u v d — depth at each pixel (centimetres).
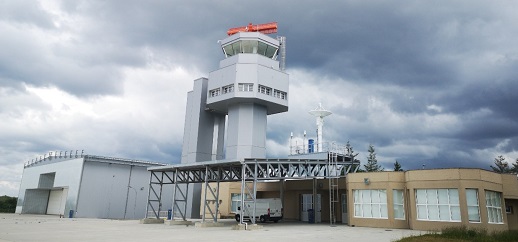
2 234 2322
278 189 4459
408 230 2788
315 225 3378
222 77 4788
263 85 4681
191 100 5322
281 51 5312
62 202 5975
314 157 4362
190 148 5075
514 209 3172
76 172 5322
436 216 2792
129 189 5656
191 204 5091
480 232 2028
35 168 6619
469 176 2719
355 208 3266
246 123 4681
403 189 3064
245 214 3744
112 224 3531
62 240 1966
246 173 3506
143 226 3253
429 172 2872
